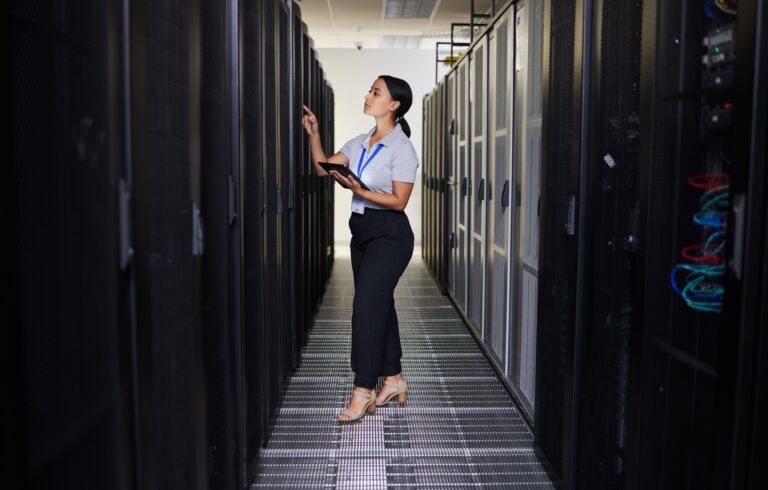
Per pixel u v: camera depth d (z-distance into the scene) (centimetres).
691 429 165
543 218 298
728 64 153
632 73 201
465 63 594
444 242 722
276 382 356
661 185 179
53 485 103
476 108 535
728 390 141
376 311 349
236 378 243
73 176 109
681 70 170
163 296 152
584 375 245
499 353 443
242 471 253
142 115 137
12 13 92
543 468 303
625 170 207
